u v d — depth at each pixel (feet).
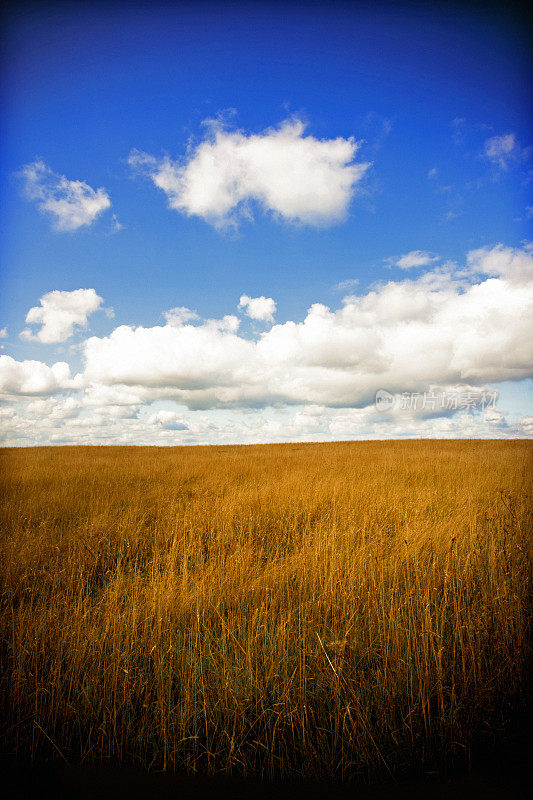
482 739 7.77
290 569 14.38
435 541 16.10
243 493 26.53
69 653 9.77
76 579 14.43
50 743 8.05
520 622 10.23
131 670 9.41
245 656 9.75
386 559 14.61
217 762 7.65
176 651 10.17
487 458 46.32
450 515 20.98
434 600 11.87
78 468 40.65
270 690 9.06
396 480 33.04
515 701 8.46
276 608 12.02
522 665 9.11
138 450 76.02
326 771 7.36
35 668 9.14
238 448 82.02
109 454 64.44
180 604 11.84
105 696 8.74
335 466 42.68
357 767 7.36
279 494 25.70
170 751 7.77
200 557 15.79
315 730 8.17
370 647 9.87
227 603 12.26
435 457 50.24
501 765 7.31
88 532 18.58
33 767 7.49
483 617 10.82
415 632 10.05
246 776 7.30
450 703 8.25
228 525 19.22
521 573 12.86
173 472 39.19
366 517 19.48
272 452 68.64
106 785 7.03
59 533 19.48
